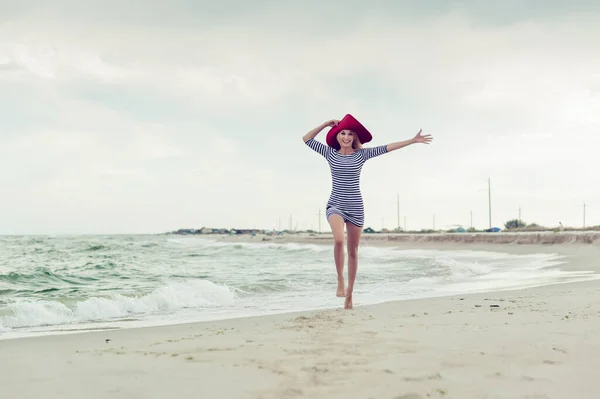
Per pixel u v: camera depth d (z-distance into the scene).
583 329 4.29
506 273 14.59
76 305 7.41
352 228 6.08
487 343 3.69
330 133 6.16
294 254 33.50
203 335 4.47
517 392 2.50
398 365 3.03
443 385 2.62
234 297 9.38
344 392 2.51
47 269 17.00
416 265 18.14
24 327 6.19
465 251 33.47
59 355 3.58
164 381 2.75
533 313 5.42
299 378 2.77
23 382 2.77
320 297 9.23
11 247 41.44
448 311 5.89
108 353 3.61
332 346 3.64
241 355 3.39
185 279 13.73
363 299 8.66
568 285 9.62
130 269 17.70
